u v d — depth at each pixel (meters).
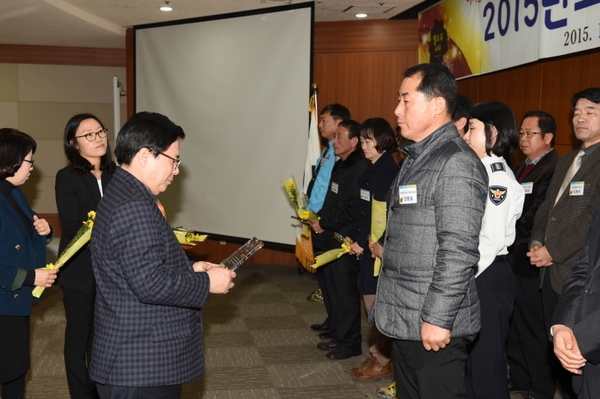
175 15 5.95
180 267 1.70
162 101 6.31
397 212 1.92
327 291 4.05
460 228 1.73
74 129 2.64
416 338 1.84
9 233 2.28
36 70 7.83
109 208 1.63
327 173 3.82
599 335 1.54
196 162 6.12
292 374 3.47
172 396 1.69
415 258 1.84
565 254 2.59
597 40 3.16
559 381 2.89
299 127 5.31
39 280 2.30
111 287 1.65
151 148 1.67
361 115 6.14
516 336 3.17
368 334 4.23
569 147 3.79
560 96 3.84
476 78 4.90
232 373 3.47
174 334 1.66
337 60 6.16
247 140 5.71
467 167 1.79
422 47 5.52
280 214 5.55
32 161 2.47
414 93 1.87
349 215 3.43
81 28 6.31
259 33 5.52
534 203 3.08
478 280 2.33
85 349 2.68
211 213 6.07
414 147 1.91
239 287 5.61
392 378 3.40
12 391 2.38
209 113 5.96
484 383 2.35
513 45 4.02
